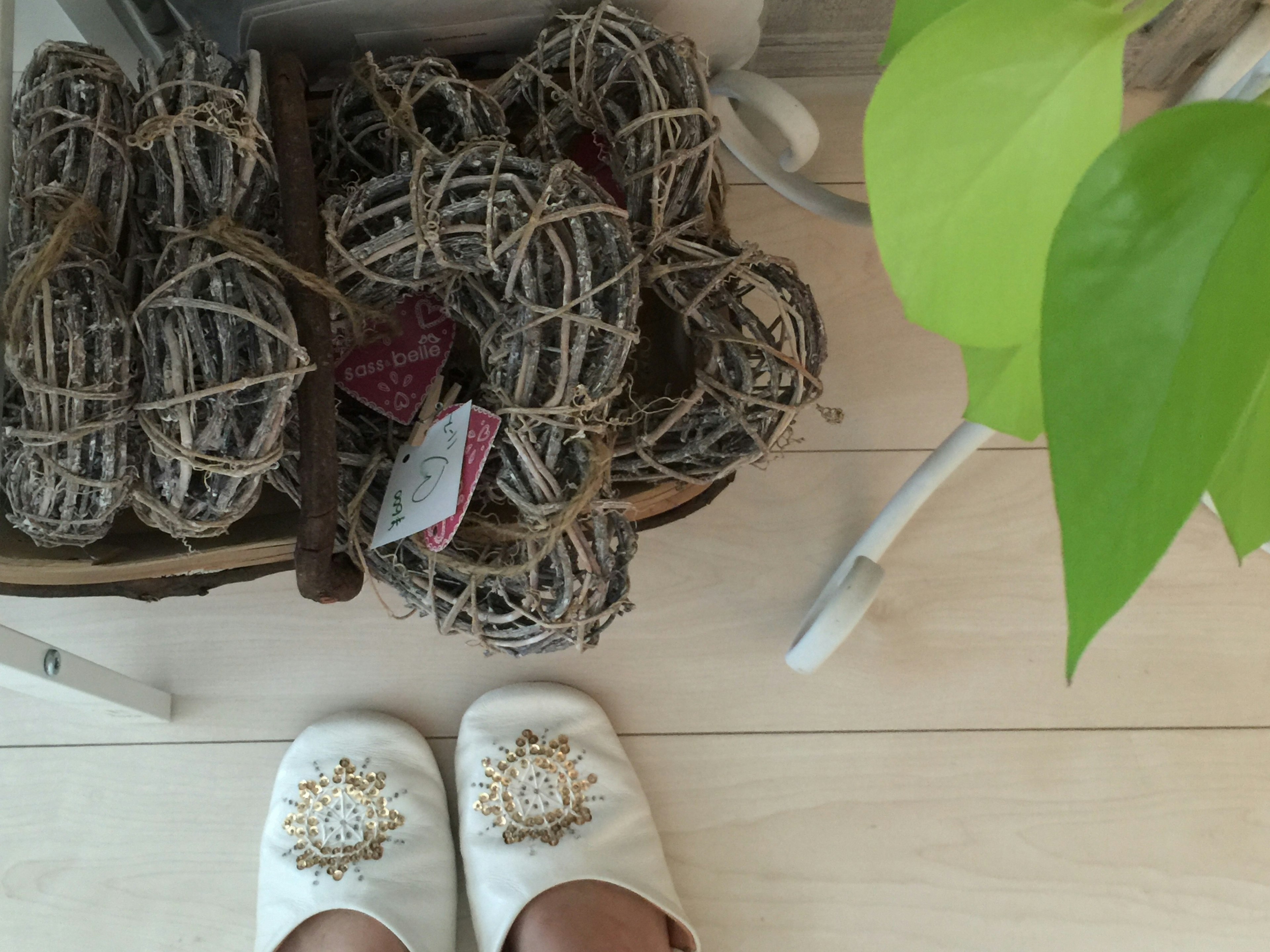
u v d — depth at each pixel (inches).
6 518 20.0
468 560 19.6
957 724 30.9
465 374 22.5
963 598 31.5
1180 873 30.0
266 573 23.8
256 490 18.6
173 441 16.7
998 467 32.2
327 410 17.4
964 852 30.2
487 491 20.6
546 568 20.0
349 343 20.2
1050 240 9.1
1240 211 6.8
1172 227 6.9
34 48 24.5
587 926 27.8
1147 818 30.4
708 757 30.8
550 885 28.2
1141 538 6.4
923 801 30.5
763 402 20.6
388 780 29.6
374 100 19.6
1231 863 30.0
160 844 29.9
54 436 16.6
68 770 30.2
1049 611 31.5
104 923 29.4
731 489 31.8
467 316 19.8
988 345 9.9
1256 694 31.0
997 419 12.8
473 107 19.8
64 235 16.4
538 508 18.5
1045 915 29.8
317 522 17.8
